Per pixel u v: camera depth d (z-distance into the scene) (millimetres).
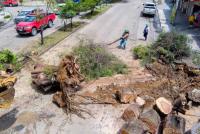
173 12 30219
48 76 13156
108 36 23312
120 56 18344
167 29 26328
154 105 11344
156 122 10312
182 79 14664
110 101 12555
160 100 11328
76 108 12023
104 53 16203
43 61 17047
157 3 41938
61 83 12766
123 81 14242
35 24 23375
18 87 13828
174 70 15648
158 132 10383
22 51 18828
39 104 12398
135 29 26094
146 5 33062
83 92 13266
